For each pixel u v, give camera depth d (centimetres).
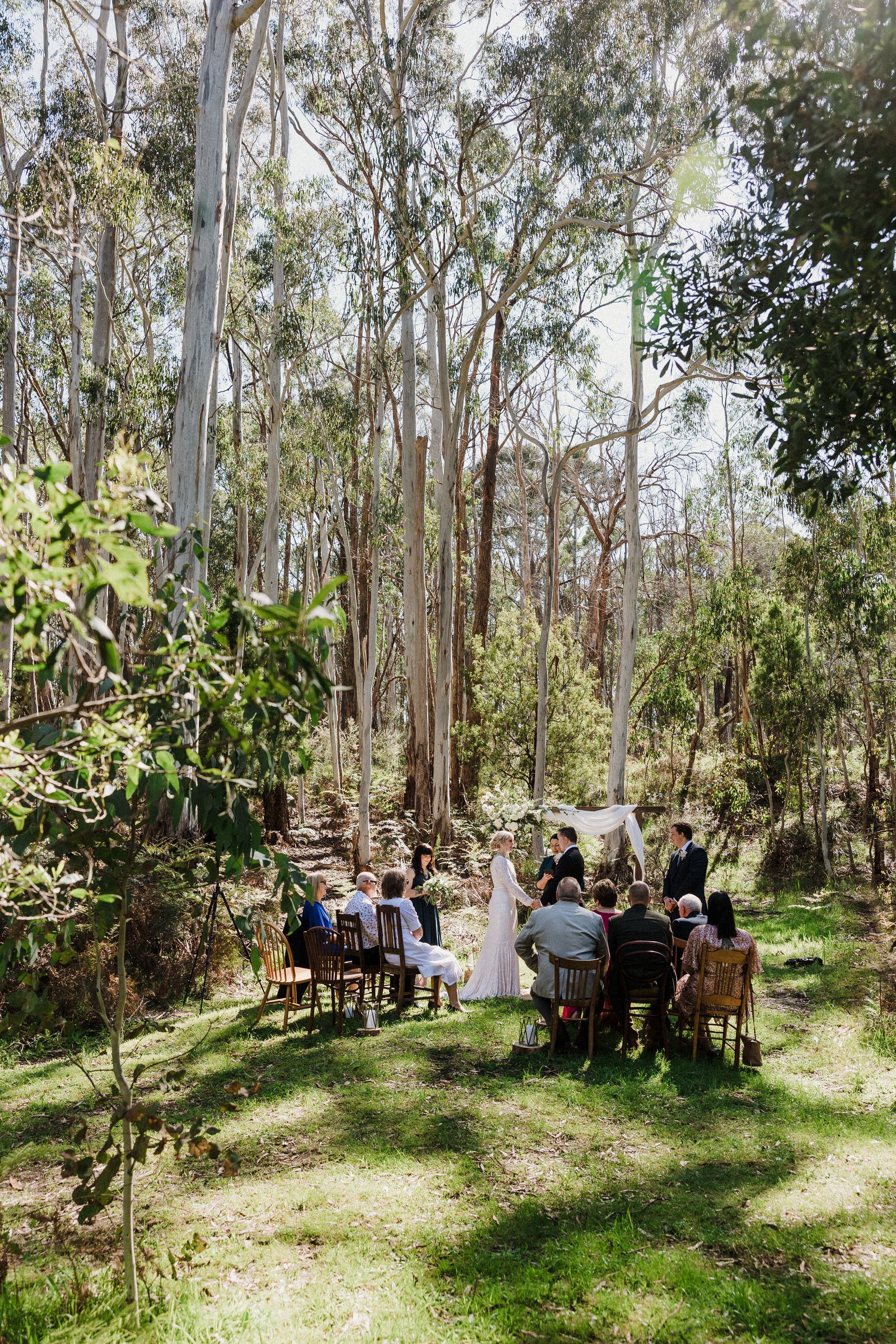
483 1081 685
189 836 1241
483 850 1795
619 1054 752
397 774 2722
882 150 345
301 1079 687
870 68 344
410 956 887
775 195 371
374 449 2006
